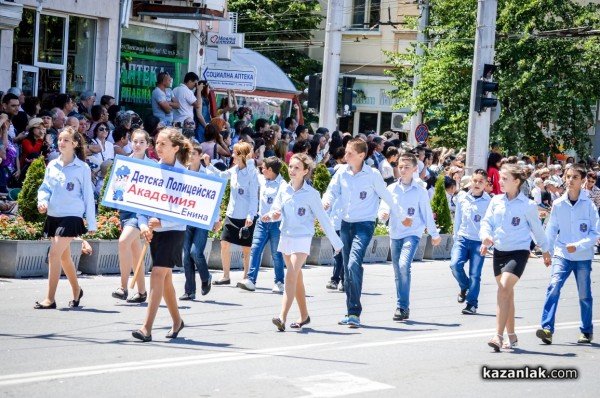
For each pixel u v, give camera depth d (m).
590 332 16.39
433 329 17.00
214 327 15.92
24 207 20.84
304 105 61.44
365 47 61.91
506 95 47.69
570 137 48.91
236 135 30.53
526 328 17.67
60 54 31.55
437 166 34.25
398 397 11.78
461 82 47.72
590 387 13.04
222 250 21.14
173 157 14.55
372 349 14.71
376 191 16.91
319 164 27.06
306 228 15.95
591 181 35.19
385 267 26.89
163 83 30.47
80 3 31.61
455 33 48.19
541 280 25.59
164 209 14.44
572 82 48.03
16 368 12.14
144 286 17.77
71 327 15.09
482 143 34.00
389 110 61.56
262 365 13.09
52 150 24.45
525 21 48.09
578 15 48.16
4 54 28.92
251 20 62.72
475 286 19.12
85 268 20.88
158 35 36.06
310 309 18.56
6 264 19.56
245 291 20.41
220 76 35.62
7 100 24.67
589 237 16.20
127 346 13.87
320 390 11.86
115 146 25.36
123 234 17.48
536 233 15.16
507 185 15.18
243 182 20.67
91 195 16.73
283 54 63.84
